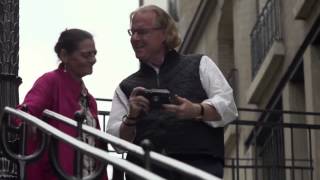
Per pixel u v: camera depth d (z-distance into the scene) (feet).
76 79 21.42
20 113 18.97
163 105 17.98
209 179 13.94
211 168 18.25
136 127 18.57
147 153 15.31
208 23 65.10
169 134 18.26
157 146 18.26
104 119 31.68
